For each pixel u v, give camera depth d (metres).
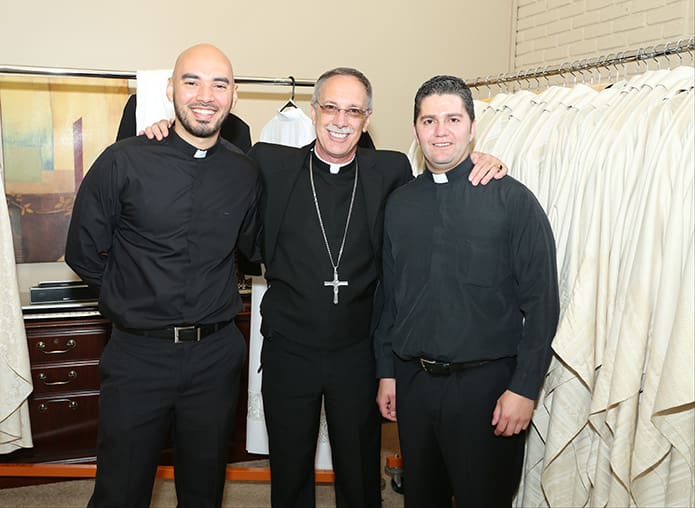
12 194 3.04
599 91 2.06
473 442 1.84
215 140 1.91
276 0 3.41
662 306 1.62
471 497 1.86
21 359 2.51
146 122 2.54
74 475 2.65
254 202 2.04
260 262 2.21
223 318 1.96
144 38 3.20
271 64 3.43
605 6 3.35
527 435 2.16
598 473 1.88
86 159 3.13
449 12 3.77
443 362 1.83
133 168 1.83
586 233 1.81
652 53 1.86
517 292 1.84
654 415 1.64
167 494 2.88
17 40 3.02
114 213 1.87
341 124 1.94
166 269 1.86
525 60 3.88
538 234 1.76
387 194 2.07
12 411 2.55
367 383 2.07
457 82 1.80
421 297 1.87
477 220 1.82
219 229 1.93
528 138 2.09
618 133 1.78
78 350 2.84
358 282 2.02
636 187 1.71
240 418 3.09
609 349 1.75
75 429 2.89
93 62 3.13
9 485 2.92
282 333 2.02
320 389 2.04
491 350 1.81
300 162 2.08
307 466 2.12
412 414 1.91
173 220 1.86
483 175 1.82
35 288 2.83
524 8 3.87
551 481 2.01
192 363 1.91
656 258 1.64
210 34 3.31
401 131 3.73
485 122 2.37
